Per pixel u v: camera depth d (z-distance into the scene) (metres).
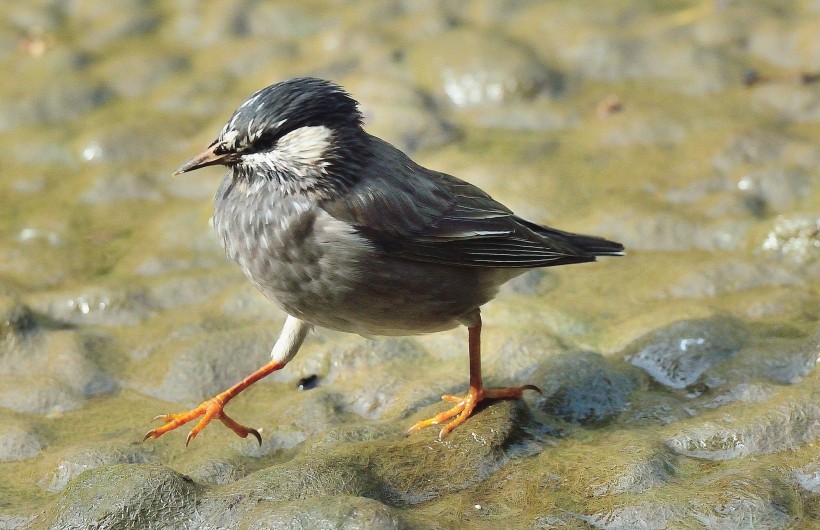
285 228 8.78
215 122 15.59
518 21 17.80
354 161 8.99
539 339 10.81
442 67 16.36
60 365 10.73
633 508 8.07
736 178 13.68
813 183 13.45
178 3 18.64
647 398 9.79
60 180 14.64
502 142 15.14
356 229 8.81
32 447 9.51
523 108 15.85
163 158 15.07
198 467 8.95
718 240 12.72
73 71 16.84
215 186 14.43
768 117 15.20
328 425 9.75
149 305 11.92
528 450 9.12
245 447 9.44
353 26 17.55
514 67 16.09
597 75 16.52
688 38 16.91
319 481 8.41
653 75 16.42
